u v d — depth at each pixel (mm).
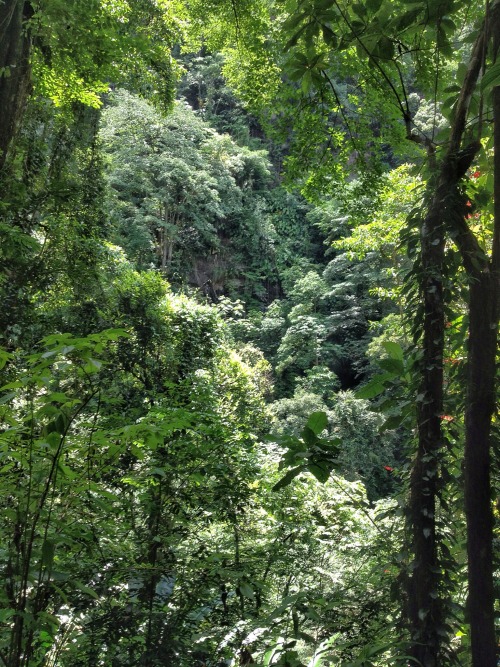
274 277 32469
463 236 1923
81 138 9141
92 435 1733
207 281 30250
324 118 5156
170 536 2492
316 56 2582
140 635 1988
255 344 27984
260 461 3826
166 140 27859
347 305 27828
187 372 7582
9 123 6336
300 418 18000
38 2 6523
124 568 2061
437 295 1903
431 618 1731
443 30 2322
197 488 2887
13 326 5855
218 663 2100
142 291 7992
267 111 5930
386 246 14016
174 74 9023
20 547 1602
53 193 6547
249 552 2908
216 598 2320
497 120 1644
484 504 1629
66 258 6871
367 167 5359
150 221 26641
